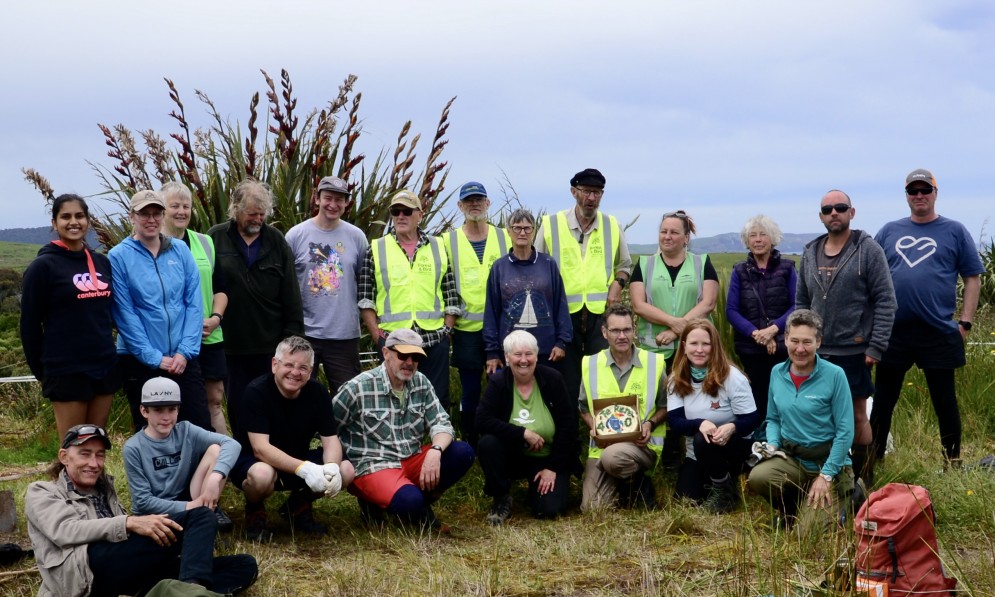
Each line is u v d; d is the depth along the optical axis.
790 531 5.15
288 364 5.29
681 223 6.72
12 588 4.53
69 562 4.18
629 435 6.08
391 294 6.51
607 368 6.37
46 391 5.12
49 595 4.23
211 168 8.34
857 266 6.02
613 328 6.21
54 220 5.14
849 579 4.14
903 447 6.93
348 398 5.75
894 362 6.59
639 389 6.30
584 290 6.82
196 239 5.92
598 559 4.99
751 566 4.60
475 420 6.13
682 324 6.59
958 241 6.52
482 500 6.45
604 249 6.88
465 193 6.78
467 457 5.80
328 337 6.47
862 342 6.06
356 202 8.38
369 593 4.47
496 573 4.67
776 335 6.43
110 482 4.50
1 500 5.13
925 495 4.07
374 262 6.57
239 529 5.54
